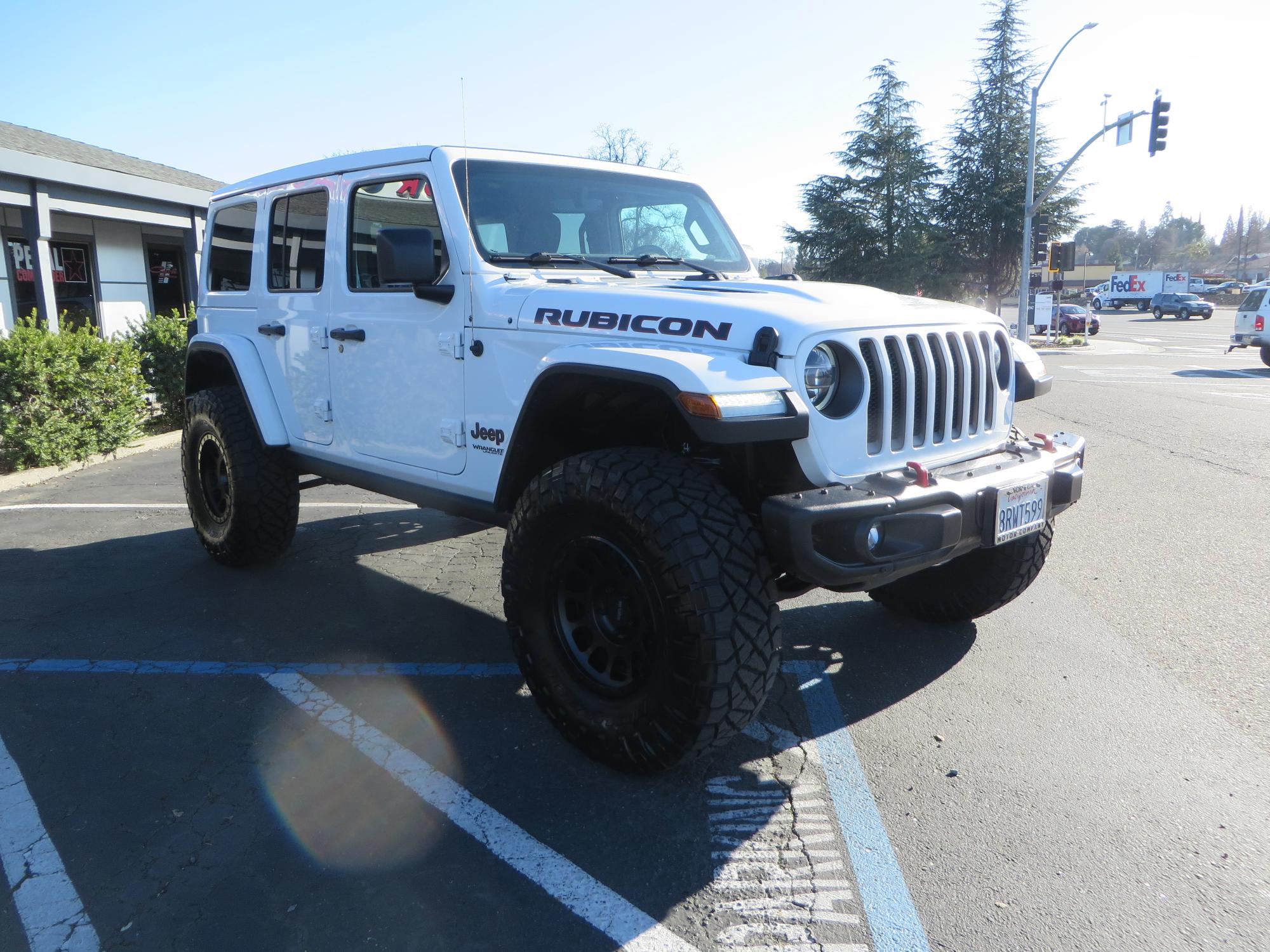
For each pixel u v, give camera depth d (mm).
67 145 13188
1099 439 9469
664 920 2188
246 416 4629
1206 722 3170
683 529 2451
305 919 2188
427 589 4680
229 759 2949
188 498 5078
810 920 2186
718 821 2604
